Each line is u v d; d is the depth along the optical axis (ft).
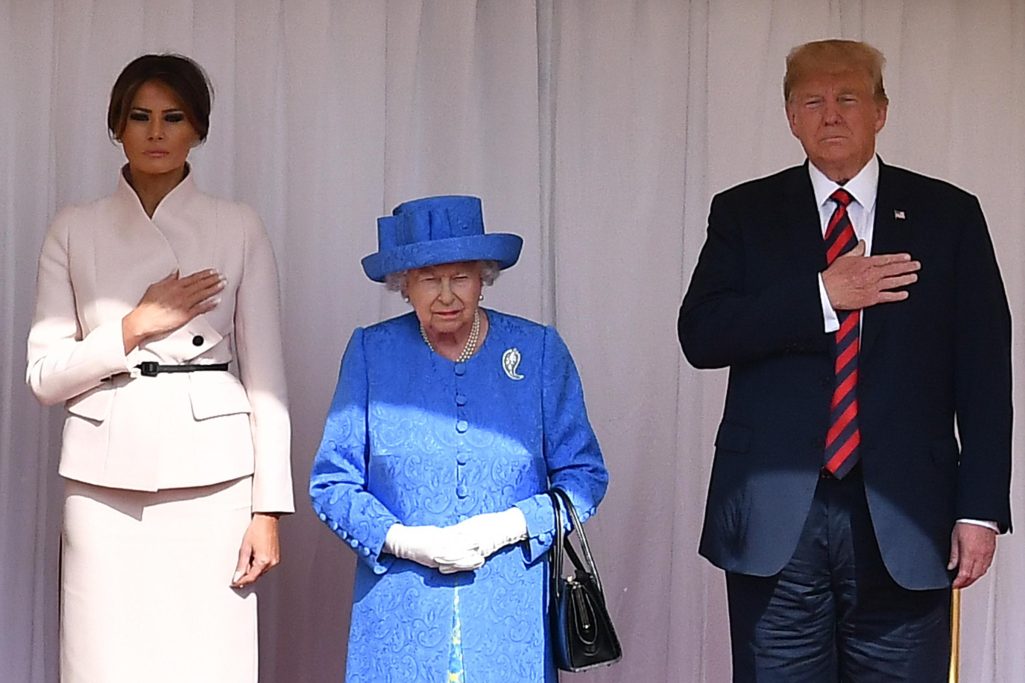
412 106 53.06
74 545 40.45
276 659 51.98
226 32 52.29
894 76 55.26
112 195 42.22
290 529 52.01
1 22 51.16
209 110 41.96
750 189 40.88
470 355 39.29
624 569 54.60
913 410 37.99
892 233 38.99
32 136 51.24
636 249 54.54
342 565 52.42
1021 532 55.42
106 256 40.96
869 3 55.36
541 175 54.44
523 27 53.62
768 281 39.32
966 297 38.58
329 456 38.86
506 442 38.60
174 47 51.49
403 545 37.29
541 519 38.01
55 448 50.88
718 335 38.81
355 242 52.75
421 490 38.14
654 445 54.65
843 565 37.96
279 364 41.98
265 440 41.24
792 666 38.52
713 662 55.06
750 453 38.65
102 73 51.16
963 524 37.55
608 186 54.44
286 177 52.37
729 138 54.49
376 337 39.81
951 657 40.29
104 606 39.93
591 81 54.49
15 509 50.85
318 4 52.29
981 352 38.04
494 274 39.73
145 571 40.22
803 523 37.68
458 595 37.60
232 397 41.14
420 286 38.34
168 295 40.09
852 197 39.37
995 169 55.67
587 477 39.55
